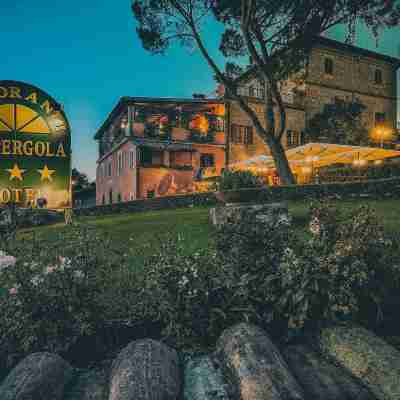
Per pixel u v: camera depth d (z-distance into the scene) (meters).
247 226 3.34
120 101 22.55
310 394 2.09
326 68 26.34
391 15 13.63
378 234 3.01
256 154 24.14
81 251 3.21
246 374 2.06
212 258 3.21
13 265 2.75
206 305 2.82
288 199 10.98
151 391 1.95
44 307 2.61
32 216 11.88
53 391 2.05
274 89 14.30
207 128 23.61
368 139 23.84
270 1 13.83
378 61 28.86
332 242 3.07
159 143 22.36
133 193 21.84
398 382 2.02
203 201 12.66
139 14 15.38
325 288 2.74
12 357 2.48
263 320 2.80
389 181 10.37
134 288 3.18
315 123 24.92
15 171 13.82
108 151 28.80
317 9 13.96
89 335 2.75
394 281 3.01
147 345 2.41
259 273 3.01
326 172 18.22
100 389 2.19
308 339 2.74
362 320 2.88
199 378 2.28
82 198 41.38
